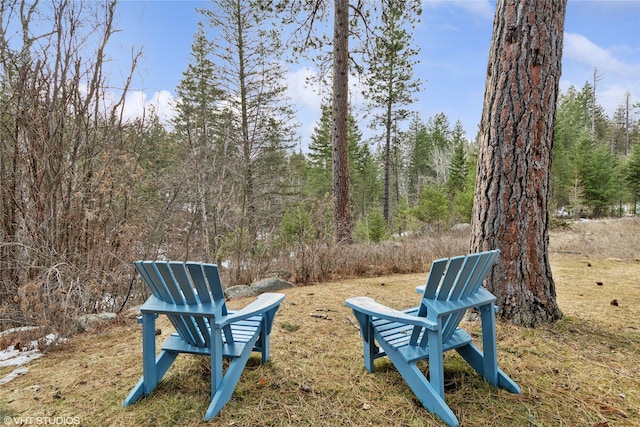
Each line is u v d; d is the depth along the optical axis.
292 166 15.91
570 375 2.14
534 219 2.92
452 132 40.31
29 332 3.07
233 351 2.05
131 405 1.96
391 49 9.63
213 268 1.80
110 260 4.22
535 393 1.96
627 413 1.75
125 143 5.05
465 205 15.56
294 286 4.99
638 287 4.15
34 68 4.00
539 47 2.84
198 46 14.92
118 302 4.21
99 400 2.02
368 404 1.90
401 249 6.55
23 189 3.93
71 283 3.40
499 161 2.96
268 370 2.32
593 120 36.38
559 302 3.54
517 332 2.76
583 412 1.78
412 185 37.81
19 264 3.69
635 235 8.55
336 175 7.89
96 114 4.53
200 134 9.14
